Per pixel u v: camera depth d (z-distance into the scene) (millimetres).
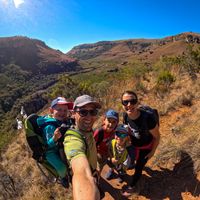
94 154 1192
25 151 3350
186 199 1624
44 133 1385
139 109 1714
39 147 1415
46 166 1470
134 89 3887
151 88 3809
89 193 608
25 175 2703
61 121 1420
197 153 1862
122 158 1893
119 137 1819
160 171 1956
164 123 2676
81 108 1100
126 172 2115
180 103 2965
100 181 2051
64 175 1414
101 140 1917
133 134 1755
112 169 2047
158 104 3129
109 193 1926
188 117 2521
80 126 1124
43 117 1438
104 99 3873
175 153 1982
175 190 1726
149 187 1844
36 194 2281
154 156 2156
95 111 1128
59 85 5348
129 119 1750
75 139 993
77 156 871
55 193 2223
